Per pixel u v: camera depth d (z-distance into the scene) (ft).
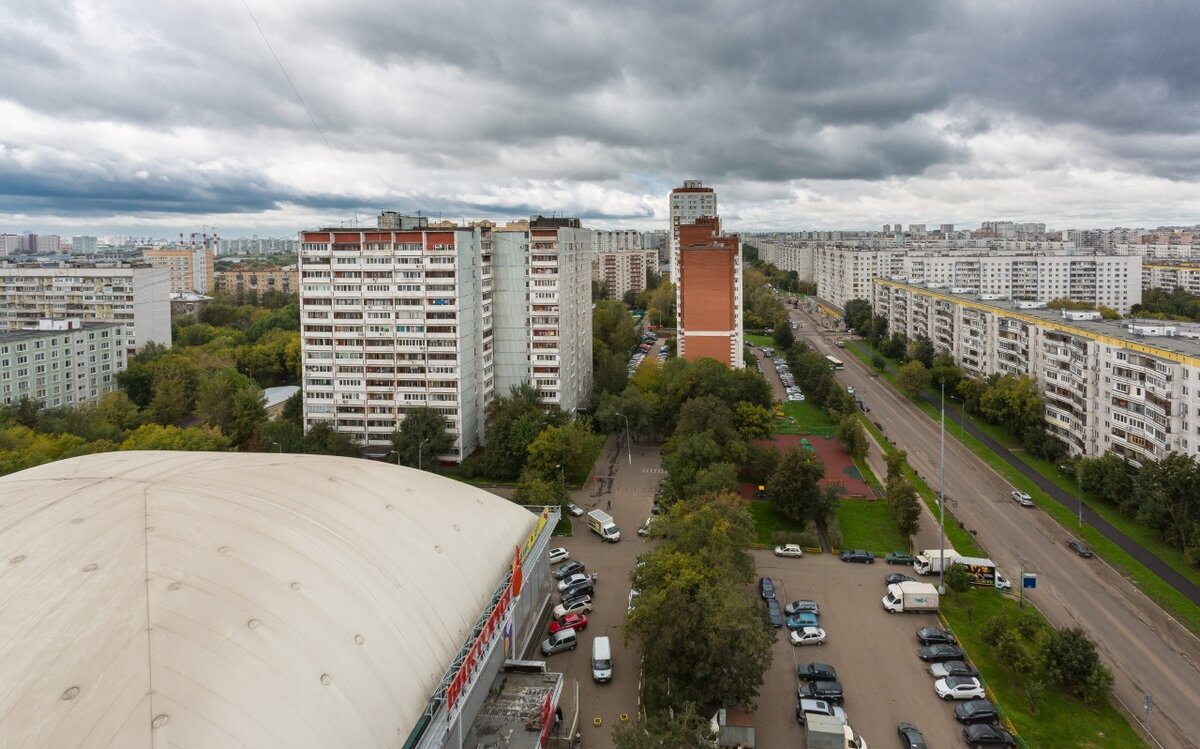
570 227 503.61
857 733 195.42
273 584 148.66
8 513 161.68
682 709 190.70
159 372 545.85
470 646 175.42
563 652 233.76
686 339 583.17
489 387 471.62
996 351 546.67
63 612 130.11
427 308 412.16
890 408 563.89
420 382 418.72
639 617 207.21
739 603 200.34
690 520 250.16
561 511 344.08
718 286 576.20
